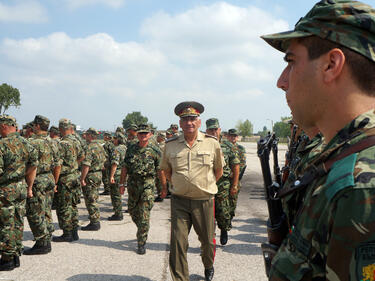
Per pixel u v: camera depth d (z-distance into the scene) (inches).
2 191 140.0
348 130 23.7
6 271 143.4
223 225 182.7
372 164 20.1
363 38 23.0
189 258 161.5
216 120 205.5
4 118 142.6
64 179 185.9
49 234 170.6
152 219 242.2
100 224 232.1
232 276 139.6
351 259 18.8
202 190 124.2
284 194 29.4
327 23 24.2
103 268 148.3
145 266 150.9
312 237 22.6
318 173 24.4
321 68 24.6
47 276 138.9
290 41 27.3
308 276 23.0
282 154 973.8
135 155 171.2
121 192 186.1
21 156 144.9
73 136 198.7
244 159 238.8
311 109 26.0
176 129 436.1
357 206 19.0
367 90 23.5
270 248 35.4
